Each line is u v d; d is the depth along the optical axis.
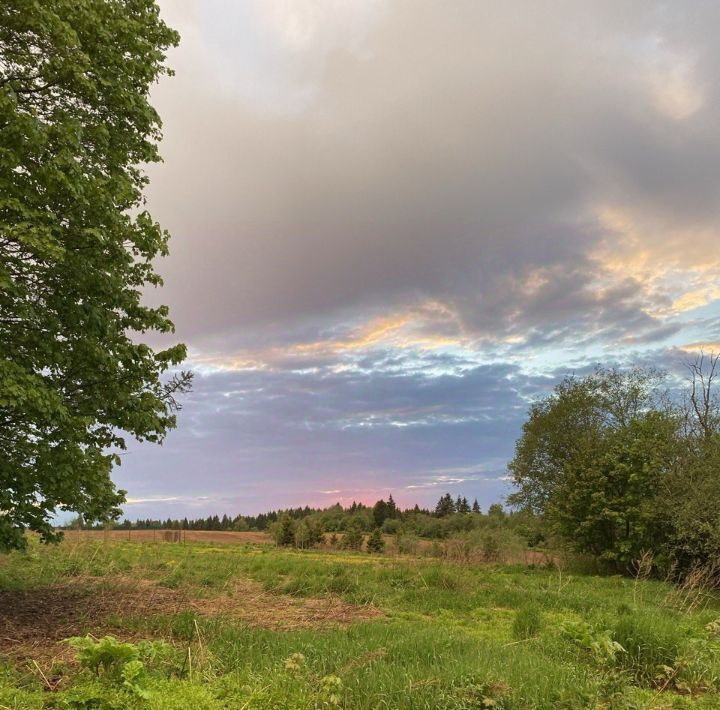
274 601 12.89
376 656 6.86
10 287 8.78
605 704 5.89
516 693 5.76
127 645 5.82
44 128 9.09
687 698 6.64
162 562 18.55
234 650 7.24
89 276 9.89
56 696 5.29
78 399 10.42
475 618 11.83
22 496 9.45
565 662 7.52
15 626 8.73
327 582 14.94
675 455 23.64
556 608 12.96
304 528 44.69
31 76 10.57
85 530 29.62
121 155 11.33
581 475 26.31
